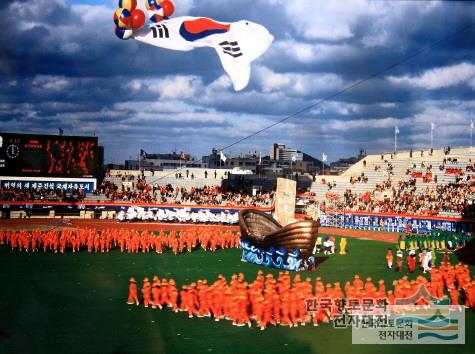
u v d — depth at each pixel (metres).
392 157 143.25
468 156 133.12
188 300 42.91
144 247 75.69
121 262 66.62
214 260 70.19
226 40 60.38
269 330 39.91
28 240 73.94
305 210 124.81
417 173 129.38
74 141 121.00
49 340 36.72
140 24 56.00
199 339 37.59
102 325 40.22
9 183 117.94
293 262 63.66
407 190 125.25
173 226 109.88
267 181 144.88
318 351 35.69
